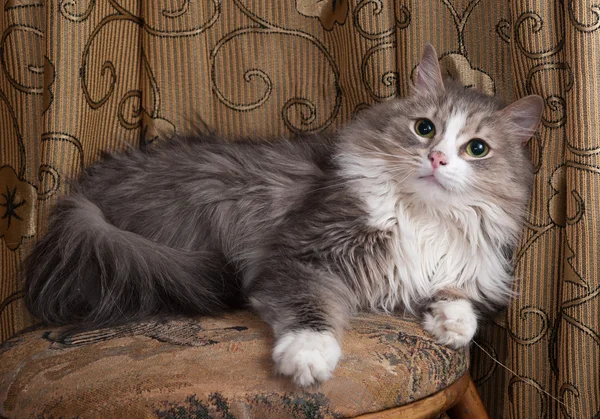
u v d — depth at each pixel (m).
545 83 1.32
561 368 1.31
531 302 1.36
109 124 1.62
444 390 1.14
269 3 1.65
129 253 1.33
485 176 1.33
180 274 1.32
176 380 1.00
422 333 1.22
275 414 0.99
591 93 1.23
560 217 1.33
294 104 1.70
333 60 1.67
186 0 1.60
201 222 1.48
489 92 1.54
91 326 1.25
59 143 1.48
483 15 1.51
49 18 1.46
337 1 1.63
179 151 1.57
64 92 1.47
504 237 1.38
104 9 1.55
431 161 1.31
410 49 1.53
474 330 1.25
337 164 1.43
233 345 1.10
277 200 1.45
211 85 1.69
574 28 1.23
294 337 1.09
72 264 1.34
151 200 1.50
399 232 1.36
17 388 1.05
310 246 1.34
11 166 1.57
